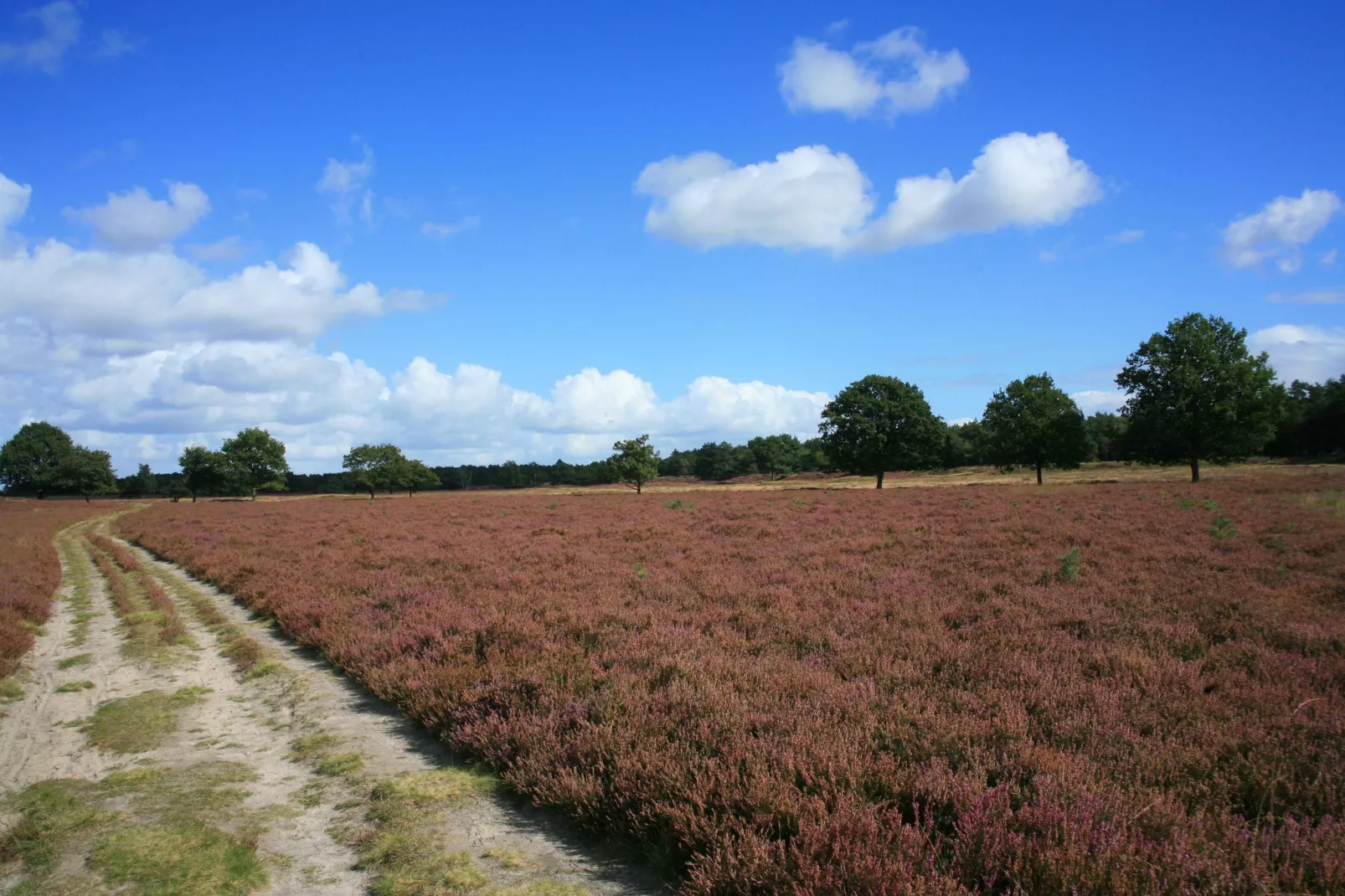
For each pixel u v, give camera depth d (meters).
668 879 4.26
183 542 26.00
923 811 4.53
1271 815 4.18
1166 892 3.46
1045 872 3.62
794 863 3.86
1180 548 15.28
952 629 9.51
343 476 107.94
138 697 8.31
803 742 5.25
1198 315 48.50
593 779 5.05
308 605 12.22
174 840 4.87
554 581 13.65
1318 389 88.88
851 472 62.88
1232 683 6.75
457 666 8.09
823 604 11.03
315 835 5.03
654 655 8.14
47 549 24.38
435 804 5.36
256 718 7.68
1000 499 31.72
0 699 8.26
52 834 5.00
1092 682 6.85
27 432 101.06
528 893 4.17
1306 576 12.00
